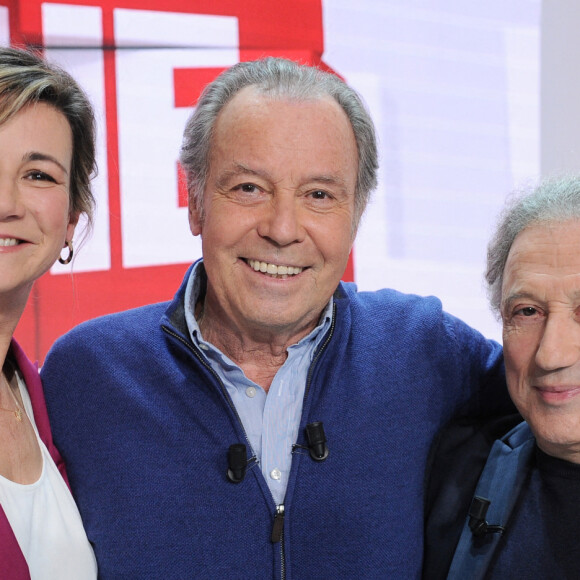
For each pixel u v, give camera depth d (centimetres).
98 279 338
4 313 182
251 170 184
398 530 196
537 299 177
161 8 333
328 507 192
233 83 194
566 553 179
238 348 205
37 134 172
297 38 344
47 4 323
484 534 190
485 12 357
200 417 194
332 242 191
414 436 205
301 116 185
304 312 195
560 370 175
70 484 196
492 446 206
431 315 221
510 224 187
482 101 361
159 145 338
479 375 224
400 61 353
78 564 184
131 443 193
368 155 202
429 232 361
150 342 206
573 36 365
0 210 167
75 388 202
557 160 368
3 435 182
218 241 191
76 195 193
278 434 198
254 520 188
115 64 332
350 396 202
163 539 186
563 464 183
